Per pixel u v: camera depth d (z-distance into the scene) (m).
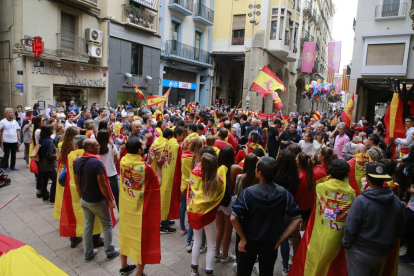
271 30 25.62
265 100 28.56
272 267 2.89
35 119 6.23
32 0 13.02
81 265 3.88
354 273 2.82
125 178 3.50
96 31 15.72
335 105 76.38
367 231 2.74
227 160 3.91
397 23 17.14
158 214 3.51
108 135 4.80
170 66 21.98
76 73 15.09
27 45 12.74
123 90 17.97
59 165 4.82
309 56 30.97
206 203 3.40
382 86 21.66
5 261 1.75
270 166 2.75
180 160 5.09
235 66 30.78
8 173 7.89
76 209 4.17
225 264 4.05
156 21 19.84
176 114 12.22
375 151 4.30
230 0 26.41
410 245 4.33
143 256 3.43
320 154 4.18
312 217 3.29
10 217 5.18
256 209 2.74
